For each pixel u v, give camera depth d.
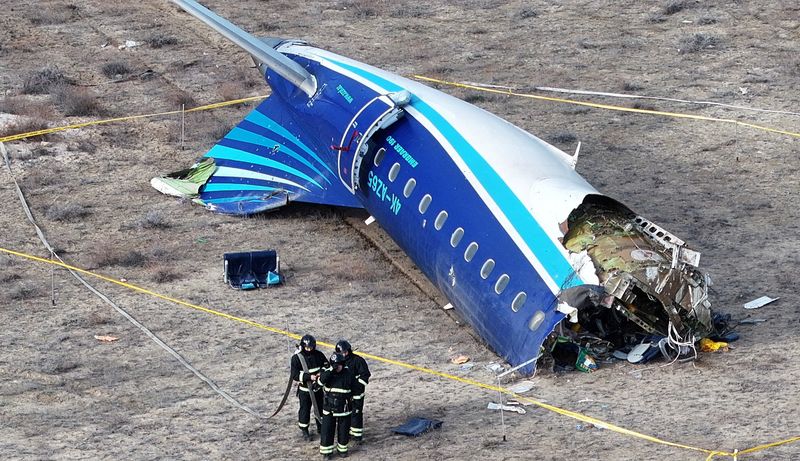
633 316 90.69
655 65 179.75
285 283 110.69
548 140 150.25
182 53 187.25
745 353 92.62
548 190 95.12
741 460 74.94
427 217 102.69
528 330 89.50
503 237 95.12
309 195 125.38
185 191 132.75
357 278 111.56
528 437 79.62
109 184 136.50
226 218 127.25
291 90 128.88
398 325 101.38
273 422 83.31
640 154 145.25
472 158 102.69
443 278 100.19
